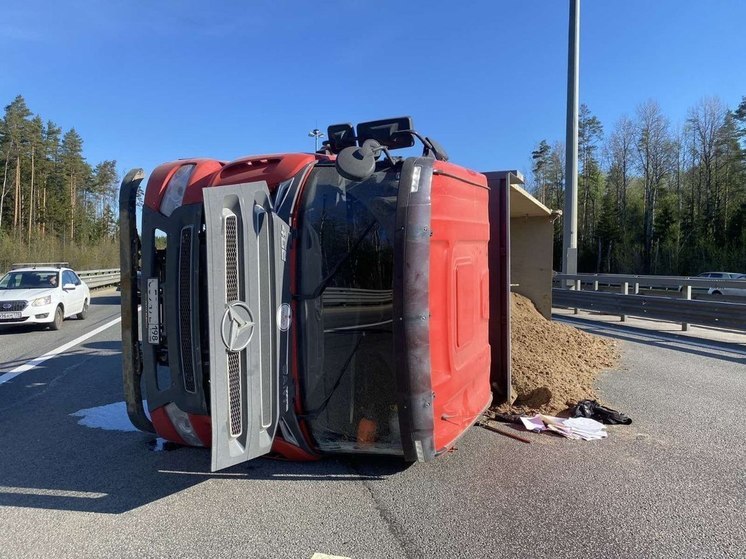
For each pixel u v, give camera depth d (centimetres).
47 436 514
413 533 323
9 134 6512
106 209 8419
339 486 390
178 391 368
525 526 330
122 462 445
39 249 4250
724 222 5669
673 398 616
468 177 432
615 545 308
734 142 5853
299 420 384
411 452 352
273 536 322
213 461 314
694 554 298
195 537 322
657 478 400
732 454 448
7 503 371
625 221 6581
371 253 376
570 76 1806
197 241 352
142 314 390
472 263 436
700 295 2497
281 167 387
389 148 436
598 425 509
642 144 6581
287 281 369
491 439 484
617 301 1281
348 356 383
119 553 305
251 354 338
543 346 770
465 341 416
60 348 1039
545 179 8150
